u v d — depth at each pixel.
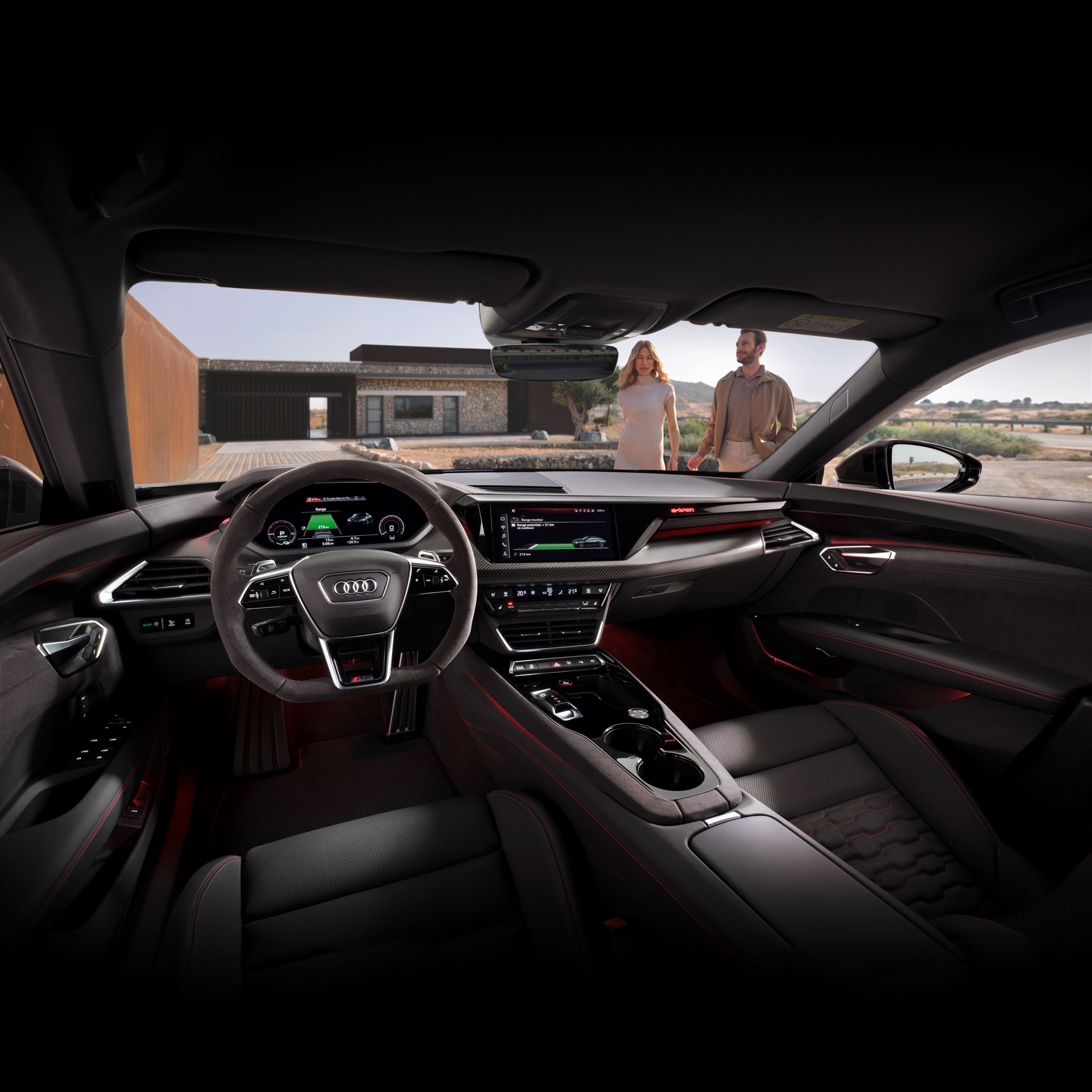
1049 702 1.79
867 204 1.41
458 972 1.27
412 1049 1.13
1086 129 1.16
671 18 0.90
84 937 1.27
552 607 2.11
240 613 1.35
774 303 1.91
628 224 1.46
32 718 1.47
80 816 1.37
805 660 2.53
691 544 2.35
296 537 1.92
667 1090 1.05
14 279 1.34
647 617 2.49
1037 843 1.81
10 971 1.08
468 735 2.15
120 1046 1.19
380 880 1.41
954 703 2.03
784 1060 0.96
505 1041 1.16
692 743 1.64
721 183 1.32
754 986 1.07
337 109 1.05
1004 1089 0.81
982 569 2.04
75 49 0.89
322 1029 1.15
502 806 1.60
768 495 2.59
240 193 1.24
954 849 1.59
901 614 2.26
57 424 1.67
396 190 1.28
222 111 1.03
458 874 1.44
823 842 1.59
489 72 0.99
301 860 1.43
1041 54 0.98
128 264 1.44
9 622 1.49
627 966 1.29
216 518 2.09
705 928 1.17
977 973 1.01
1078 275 1.70
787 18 0.91
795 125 1.15
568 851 1.46
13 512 1.71
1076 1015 0.88
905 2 0.89
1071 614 1.85
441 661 1.48
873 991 1.00
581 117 1.11
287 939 1.28
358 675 1.42
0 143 1.01
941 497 2.26
